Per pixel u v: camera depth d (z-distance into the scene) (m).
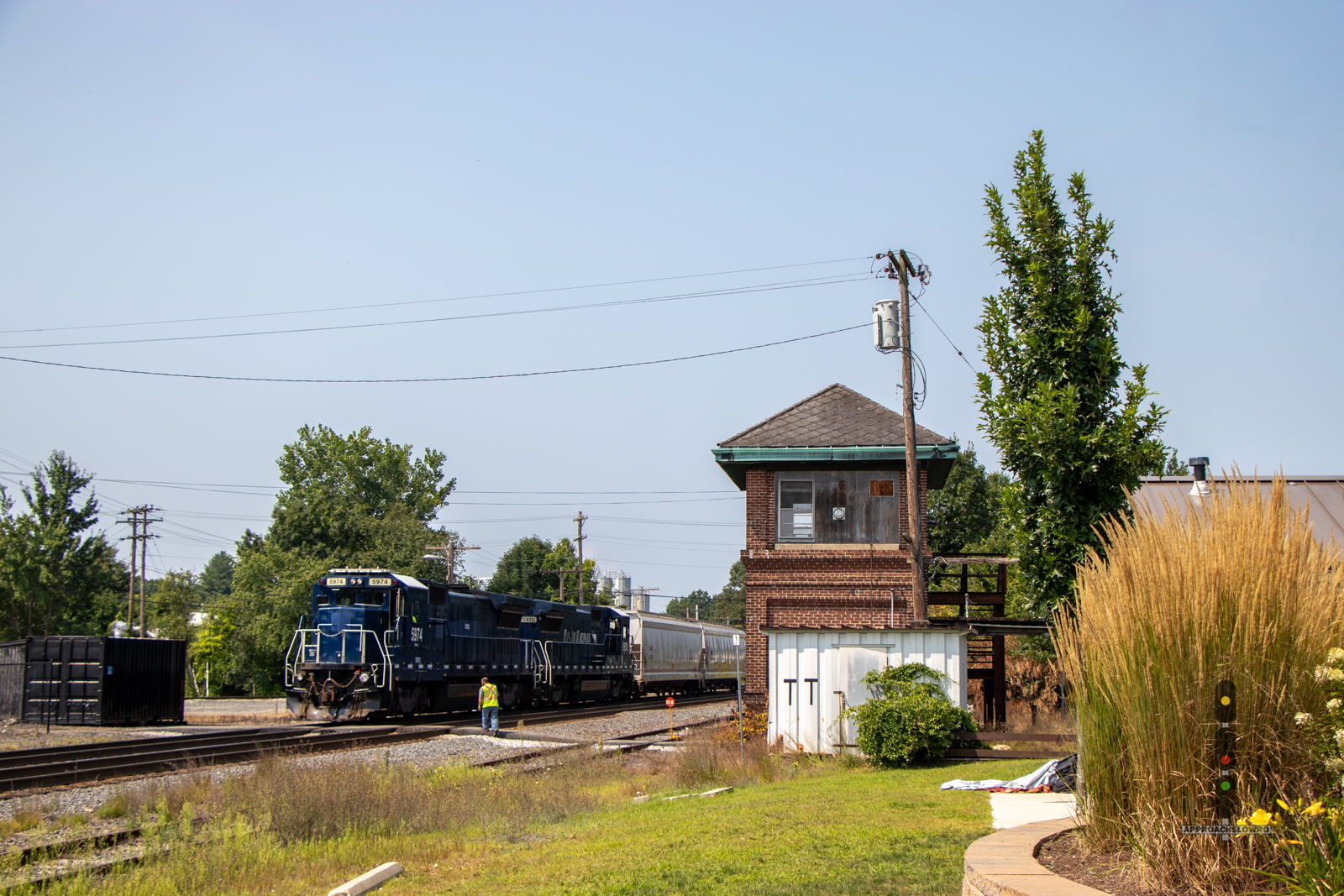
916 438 24.33
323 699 29.94
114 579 73.69
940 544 55.38
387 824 12.81
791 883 7.68
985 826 9.62
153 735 28.78
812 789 13.69
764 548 24.45
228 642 65.25
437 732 26.48
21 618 69.62
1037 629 20.17
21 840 12.15
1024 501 19.48
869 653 18.05
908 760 15.72
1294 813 5.57
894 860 8.27
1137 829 6.35
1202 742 6.09
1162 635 6.35
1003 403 19.50
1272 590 6.23
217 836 11.80
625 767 19.19
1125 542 6.96
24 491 69.56
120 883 9.84
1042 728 21.52
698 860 8.89
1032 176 20.00
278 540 64.94
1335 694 6.01
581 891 8.07
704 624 60.84
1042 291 19.44
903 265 23.06
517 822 13.16
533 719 32.53
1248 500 6.49
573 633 43.88
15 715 35.12
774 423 25.52
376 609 30.53
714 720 31.03
